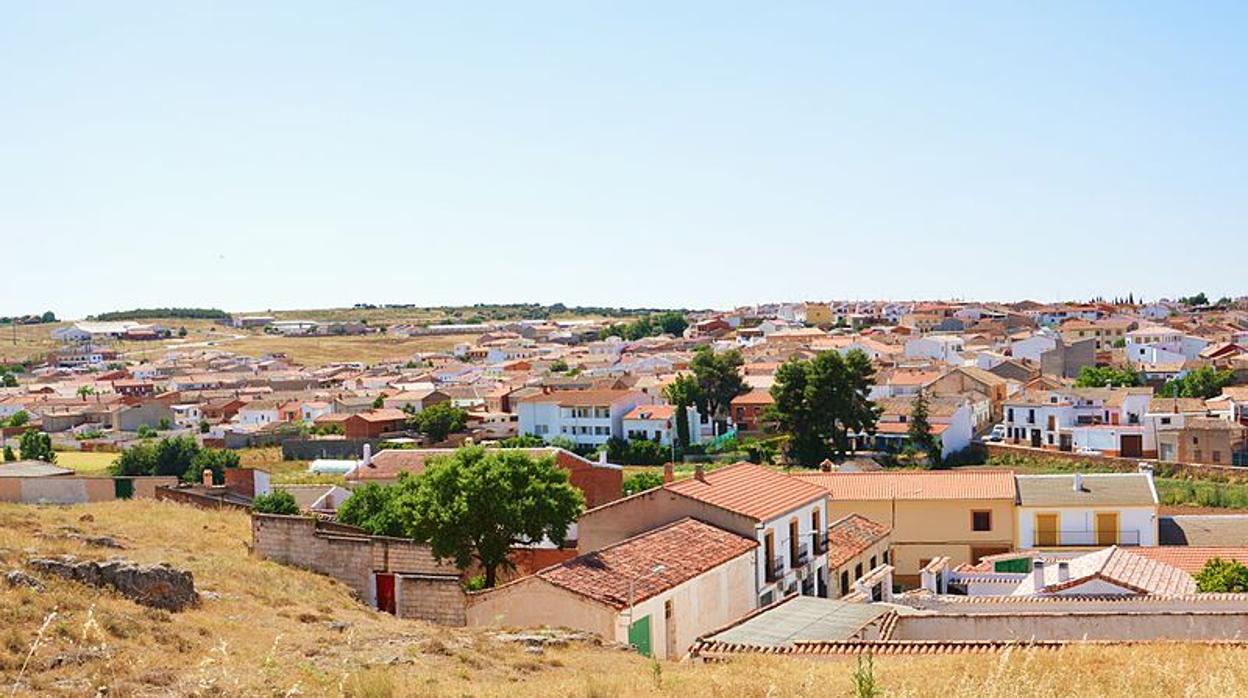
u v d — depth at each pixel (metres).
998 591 40.12
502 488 41.09
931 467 110.00
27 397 178.38
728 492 42.72
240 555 39.47
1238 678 18.83
